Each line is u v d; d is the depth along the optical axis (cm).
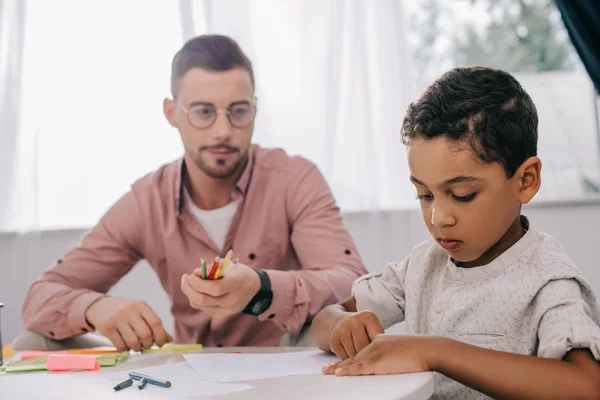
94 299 115
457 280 90
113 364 89
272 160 138
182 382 74
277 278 108
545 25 224
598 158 219
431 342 73
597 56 205
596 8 205
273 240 134
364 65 210
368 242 210
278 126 210
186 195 136
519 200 81
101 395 71
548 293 79
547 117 222
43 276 130
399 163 212
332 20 209
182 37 207
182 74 128
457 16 226
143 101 215
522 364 69
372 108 215
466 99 78
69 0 214
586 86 221
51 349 119
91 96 215
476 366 70
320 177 137
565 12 207
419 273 95
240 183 134
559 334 71
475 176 77
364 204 211
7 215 212
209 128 126
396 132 213
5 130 211
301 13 210
